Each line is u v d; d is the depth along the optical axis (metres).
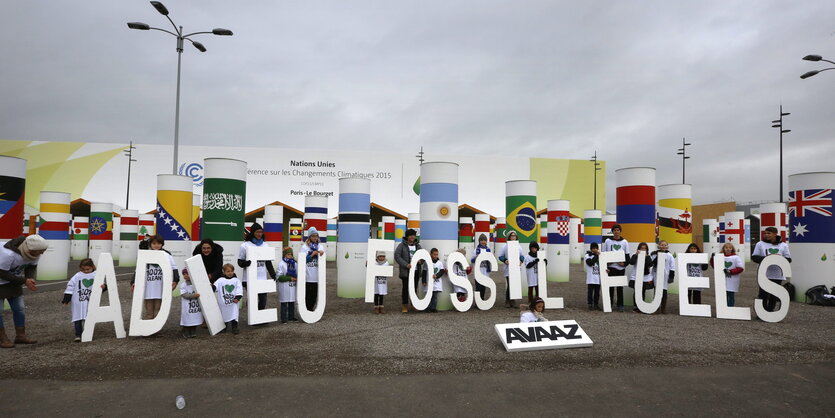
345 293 13.12
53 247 16.66
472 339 7.47
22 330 7.02
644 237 11.45
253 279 8.34
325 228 19.11
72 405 4.59
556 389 5.11
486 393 4.98
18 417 4.29
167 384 5.20
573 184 50.34
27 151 44.84
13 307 6.96
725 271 9.78
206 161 11.45
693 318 9.55
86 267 7.47
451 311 10.52
